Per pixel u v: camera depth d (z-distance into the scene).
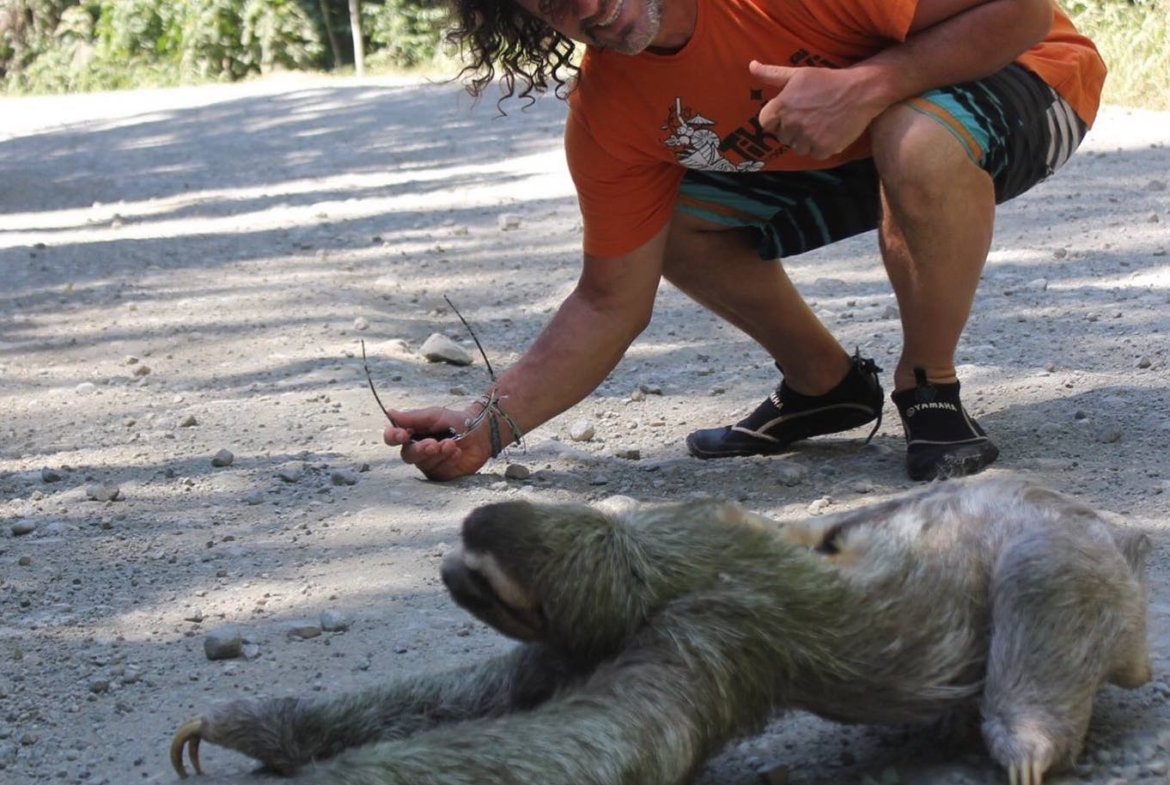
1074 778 3.02
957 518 3.25
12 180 16.62
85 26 36.59
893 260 4.96
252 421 6.24
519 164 14.45
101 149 19.62
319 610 4.20
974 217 4.80
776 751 3.30
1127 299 7.34
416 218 11.70
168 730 3.51
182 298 9.07
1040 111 4.97
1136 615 3.13
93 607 4.32
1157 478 4.86
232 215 12.84
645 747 2.76
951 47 4.69
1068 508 3.24
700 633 2.89
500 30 4.84
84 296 9.31
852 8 4.60
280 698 3.29
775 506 4.96
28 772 3.35
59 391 6.98
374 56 32.16
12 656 3.97
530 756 2.69
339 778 2.65
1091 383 5.96
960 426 5.09
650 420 6.11
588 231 5.14
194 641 4.04
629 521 3.04
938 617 3.12
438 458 5.25
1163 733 3.19
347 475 5.36
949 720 3.32
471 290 8.95
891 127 4.75
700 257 5.32
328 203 13.05
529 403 5.30
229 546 4.77
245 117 22.03
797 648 2.98
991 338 6.83
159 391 6.88
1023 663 3.00
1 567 4.69
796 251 5.21
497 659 3.28
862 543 3.21
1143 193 10.12
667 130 4.82
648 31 4.50
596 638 2.96
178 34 34.94
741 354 7.08
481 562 2.92
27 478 5.66
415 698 3.26
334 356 7.26
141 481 5.52
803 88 4.56
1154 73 15.11
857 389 5.51
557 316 5.32
